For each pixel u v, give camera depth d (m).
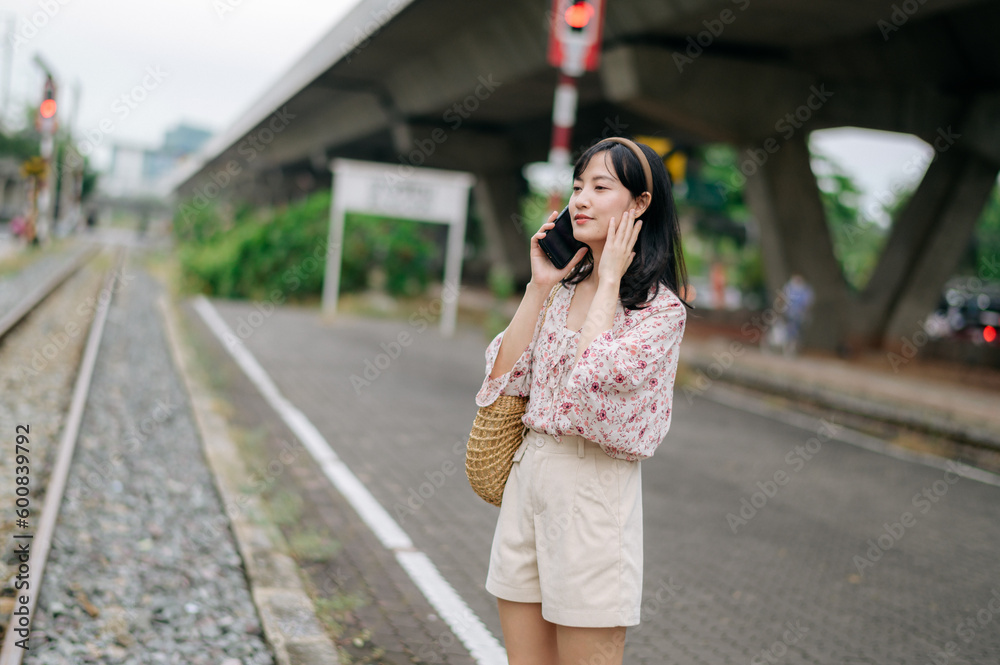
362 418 8.88
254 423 8.04
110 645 3.37
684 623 4.22
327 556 4.62
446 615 4.02
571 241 2.17
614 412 1.97
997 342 19.53
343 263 24.70
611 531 2.06
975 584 5.34
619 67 16.09
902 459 9.62
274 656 3.42
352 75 26.91
